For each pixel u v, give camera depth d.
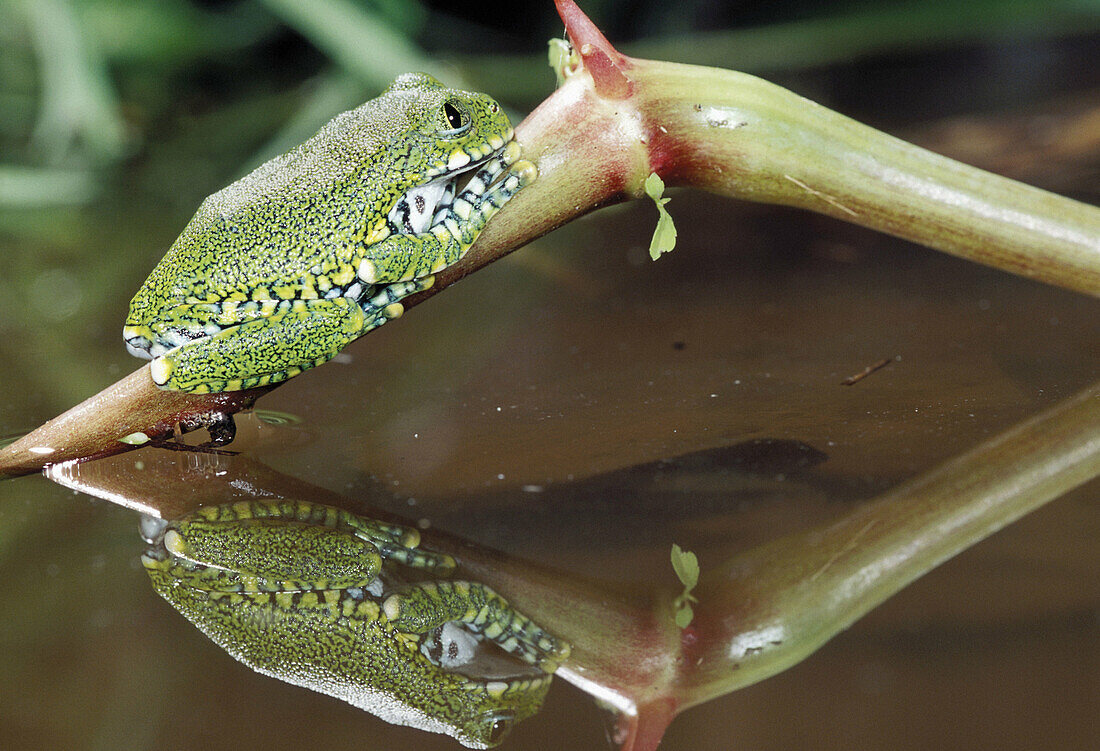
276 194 0.76
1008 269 0.78
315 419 0.79
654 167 0.76
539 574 0.74
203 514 0.76
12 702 0.72
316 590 0.74
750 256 0.87
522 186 0.76
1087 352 0.79
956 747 0.70
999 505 0.74
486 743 0.71
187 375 0.75
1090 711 0.70
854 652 0.72
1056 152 0.89
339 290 0.76
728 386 0.79
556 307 0.84
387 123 0.77
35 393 0.81
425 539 0.75
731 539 0.74
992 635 0.72
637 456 0.76
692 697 0.71
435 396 0.80
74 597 0.74
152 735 0.71
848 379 0.79
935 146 0.92
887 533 0.74
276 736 0.71
